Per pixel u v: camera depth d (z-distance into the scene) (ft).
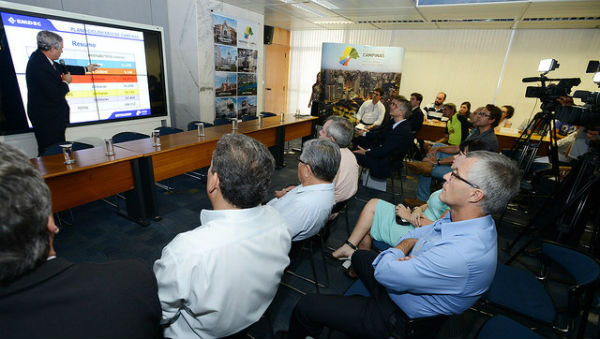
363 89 20.40
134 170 7.65
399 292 3.41
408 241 4.07
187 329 2.69
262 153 2.64
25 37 9.89
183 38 15.58
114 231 7.89
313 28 24.22
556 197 7.66
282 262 2.94
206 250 2.30
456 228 3.17
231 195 2.51
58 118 10.05
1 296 1.27
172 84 16.84
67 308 1.38
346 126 6.38
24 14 9.75
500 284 4.50
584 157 6.75
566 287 6.56
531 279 4.64
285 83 27.50
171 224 8.39
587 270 3.92
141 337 1.60
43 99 9.57
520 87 18.95
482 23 17.29
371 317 3.60
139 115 14.23
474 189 3.00
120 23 12.62
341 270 6.77
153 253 7.04
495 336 3.43
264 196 2.68
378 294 3.78
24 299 1.30
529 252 7.61
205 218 2.68
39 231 1.37
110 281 1.56
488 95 19.93
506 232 9.00
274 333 4.96
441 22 17.94
